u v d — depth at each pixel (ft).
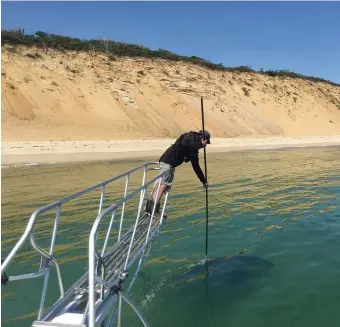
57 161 82.48
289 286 19.71
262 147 138.31
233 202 40.98
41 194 45.50
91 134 143.95
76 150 102.06
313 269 21.90
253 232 29.71
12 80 156.15
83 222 33.12
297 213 35.76
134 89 191.83
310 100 277.03
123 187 50.72
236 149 127.75
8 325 16.35
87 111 165.68
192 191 47.65
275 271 21.81
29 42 188.85
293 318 16.56
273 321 16.38
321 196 44.06
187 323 16.42
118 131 157.07
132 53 222.28
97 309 11.25
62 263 23.41
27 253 25.36
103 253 15.39
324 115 270.05
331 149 129.90
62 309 11.30
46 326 9.92
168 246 26.53
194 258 24.21
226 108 219.61
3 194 45.42
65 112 159.02
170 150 21.54
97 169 69.72
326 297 18.37
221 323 16.29
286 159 92.22
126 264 13.94
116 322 16.37
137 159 89.10
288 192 46.83
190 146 21.39
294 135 231.30
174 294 19.16
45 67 175.22
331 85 316.81
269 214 35.50
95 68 192.24
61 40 210.38
